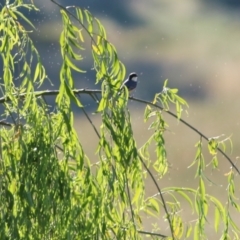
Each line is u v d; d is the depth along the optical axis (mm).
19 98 11406
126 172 11539
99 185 11430
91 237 11156
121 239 11680
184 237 12953
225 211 12648
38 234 10859
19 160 10953
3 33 11219
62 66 11328
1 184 10789
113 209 11906
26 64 11180
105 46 11602
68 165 11719
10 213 10695
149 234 12859
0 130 11203
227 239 12586
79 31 11562
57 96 11320
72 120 11297
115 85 11531
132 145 11594
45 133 11172
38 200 10883
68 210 11000
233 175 12617
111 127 11461
